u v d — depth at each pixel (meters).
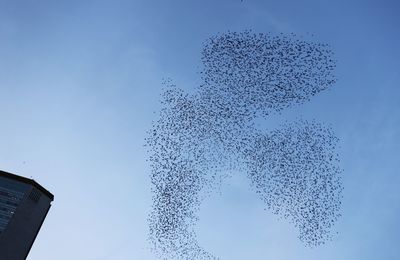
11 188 141.38
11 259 132.00
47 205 150.75
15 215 135.38
